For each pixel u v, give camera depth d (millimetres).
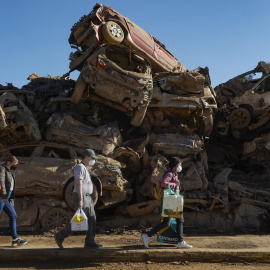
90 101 11719
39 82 13250
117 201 9258
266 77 14039
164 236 5914
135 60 10789
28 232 8766
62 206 8961
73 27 12164
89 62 9875
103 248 5664
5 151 9852
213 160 14008
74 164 9031
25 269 4992
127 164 10602
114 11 11812
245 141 14070
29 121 9508
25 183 8891
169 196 5676
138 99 9883
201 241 6738
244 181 11281
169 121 11586
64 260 5395
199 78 10945
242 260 5359
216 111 14008
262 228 9383
